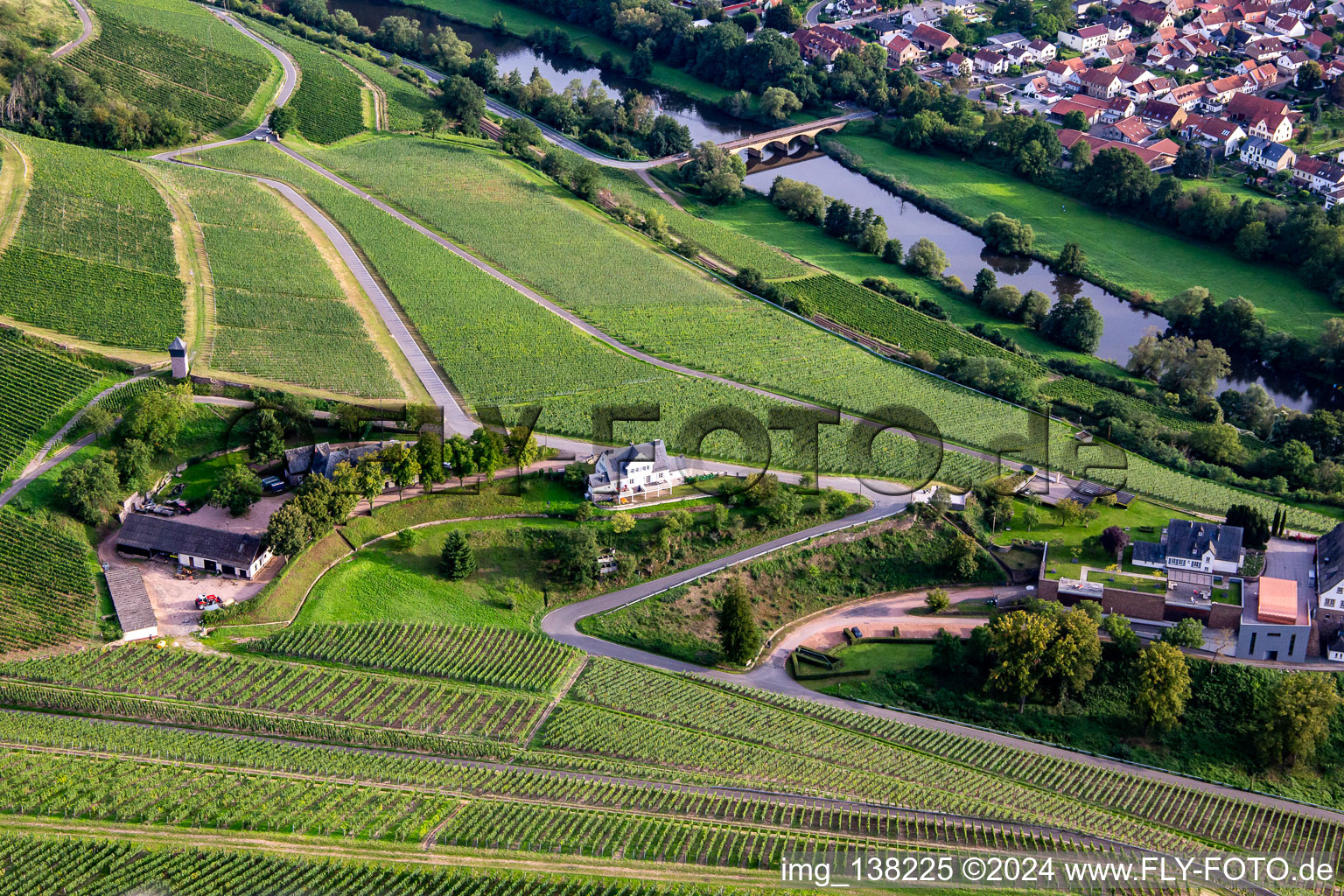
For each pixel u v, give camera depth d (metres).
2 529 151.75
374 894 111.75
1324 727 146.50
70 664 136.75
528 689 146.88
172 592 150.88
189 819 117.44
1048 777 144.12
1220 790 145.75
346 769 127.56
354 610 154.25
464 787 127.81
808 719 148.88
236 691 137.12
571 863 118.50
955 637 159.50
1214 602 161.00
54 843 112.56
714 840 123.69
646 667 155.12
